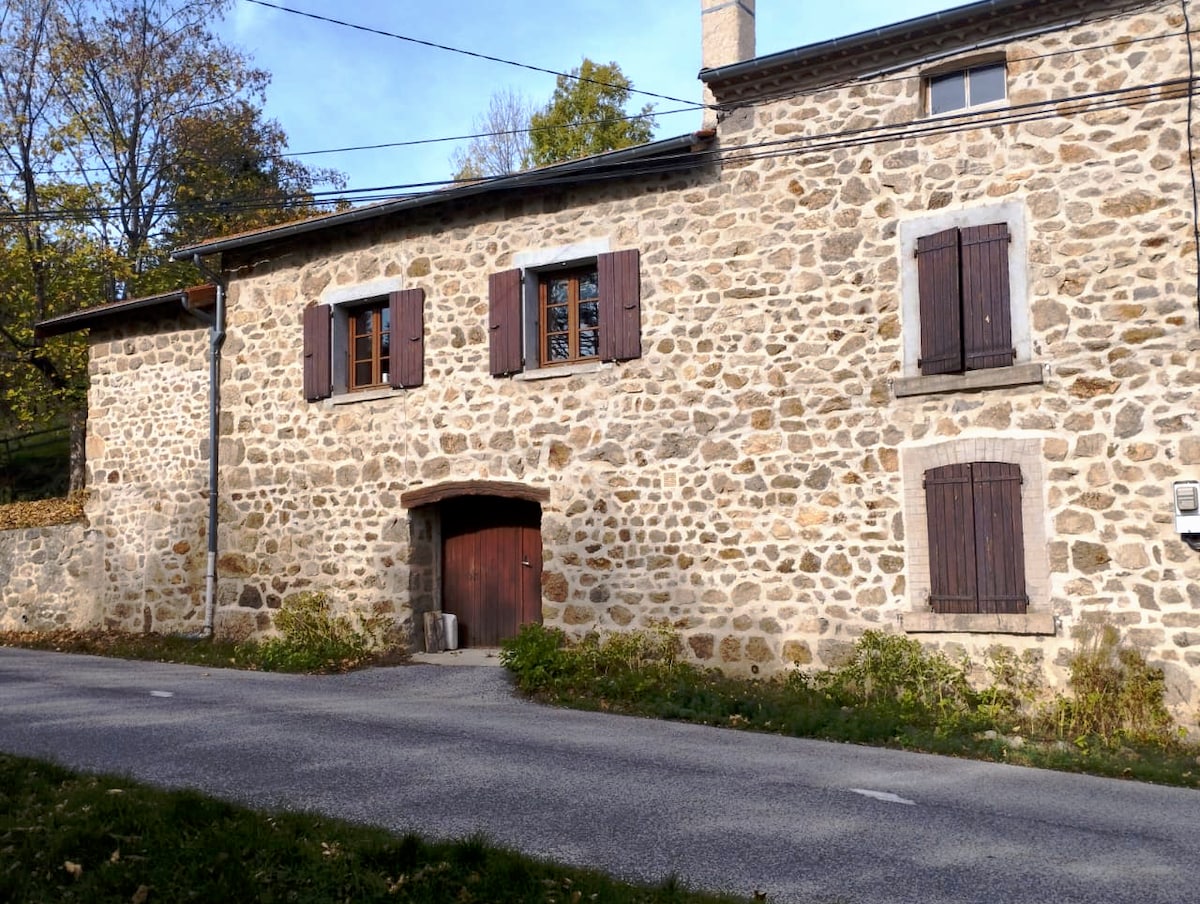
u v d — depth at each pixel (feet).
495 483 37.11
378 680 33.58
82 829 15.79
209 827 16.21
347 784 19.81
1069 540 28.27
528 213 37.29
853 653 30.71
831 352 31.89
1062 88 29.35
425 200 38.09
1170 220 27.84
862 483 31.12
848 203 32.01
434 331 39.01
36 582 49.03
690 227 34.32
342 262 41.39
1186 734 26.00
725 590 32.81
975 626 29.04
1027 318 29.27
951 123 30.76
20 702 28.78
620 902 13.67
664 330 34.45
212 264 72.90
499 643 39.60
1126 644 27.40
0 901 13.46
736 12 36.27
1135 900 14.76
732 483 33.01
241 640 42.19
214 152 78.02
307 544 41.19
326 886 14.14
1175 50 28.09
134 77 71.31
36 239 66.90
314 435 41.42
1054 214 29.19
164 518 45.39
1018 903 14.53
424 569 39.86
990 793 20.93
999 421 29.43
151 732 24.39
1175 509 27.09
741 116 33.73
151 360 46.60
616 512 34.81
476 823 17.48
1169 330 27.63
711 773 21.70
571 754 23.07
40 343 63.31
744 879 15.20
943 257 30.42
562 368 36.11
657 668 32.37
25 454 76.64
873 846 16.94
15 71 68.03
